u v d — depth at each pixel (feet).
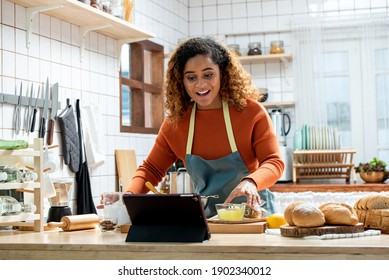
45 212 9.92
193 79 7.45
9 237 6.89
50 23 10.61
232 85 7.75
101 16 10.73
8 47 9.51
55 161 9.49
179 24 17.46
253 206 6.93
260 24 17.75
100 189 12.25
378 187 14.52
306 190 14.83
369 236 6.23
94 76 12.03
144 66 15.99
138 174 8.29
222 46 7.72
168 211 6.10
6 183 7.37
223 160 7.89
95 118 11.80
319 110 17.01
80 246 6.07
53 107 10.50
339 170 16.71
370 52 17.01
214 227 6.76
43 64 10.37
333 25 17.08
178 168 13.78
